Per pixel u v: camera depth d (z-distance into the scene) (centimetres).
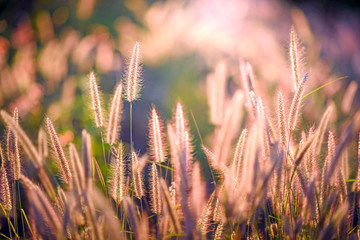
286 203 101
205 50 210
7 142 100
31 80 169
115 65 188
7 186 102
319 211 100
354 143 102
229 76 182
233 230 101
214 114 112
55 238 95
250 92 103
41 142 102
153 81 206
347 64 222
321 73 178
